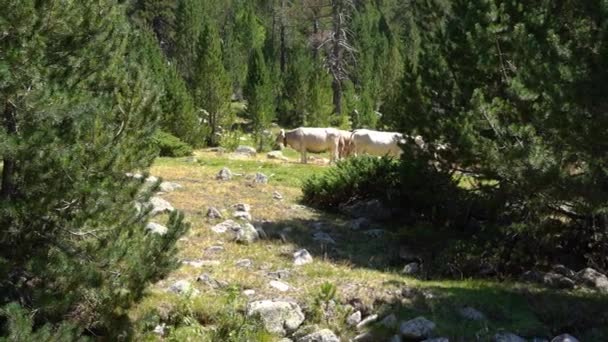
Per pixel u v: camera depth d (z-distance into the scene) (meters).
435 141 13.29
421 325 8.63
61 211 7.20
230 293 8.93
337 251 12.30
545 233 11.72
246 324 8.38
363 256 12.23
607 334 8.79
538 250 11.77
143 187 8.17
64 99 6.86
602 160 8.52
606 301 9.71
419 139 14.43
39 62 6.85
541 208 11.38
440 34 13.50
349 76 66.88
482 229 12.39
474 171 12.79
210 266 10.48
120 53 8.04
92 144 7.32
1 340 6.21
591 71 8.08
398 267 11.78
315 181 16.80
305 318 9.05
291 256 11.62
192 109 34.28
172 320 8.45
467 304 9.42
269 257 11.44
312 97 50.97
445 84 12.99
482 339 8.42
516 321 9.05
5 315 6.48
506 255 11.73
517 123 10.82
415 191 13.79
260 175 19.08
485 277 11.41
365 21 75.62
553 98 8.38
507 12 12.16
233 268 10.47
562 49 8.64
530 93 9.73
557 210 11.68
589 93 7.99
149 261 7.86
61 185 6.96
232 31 73.38
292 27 74.69
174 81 34.41
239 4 85.12
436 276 11.23
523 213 11.95
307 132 26.69
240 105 61.84
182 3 58.62
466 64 12.62
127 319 7.93
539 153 9.22
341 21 57.62
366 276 10.60
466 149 11.66
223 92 40.28
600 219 11.58
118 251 7.41
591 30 8.38
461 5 13.05
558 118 8.48
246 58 71.00
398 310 9.27
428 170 13.47
